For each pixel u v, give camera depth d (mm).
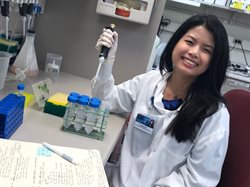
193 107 1136
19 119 993
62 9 1729
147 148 1277
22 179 674
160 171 1175
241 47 4082
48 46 1801
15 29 1604
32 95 1249
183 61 1160
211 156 1077
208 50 1123
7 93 1250
